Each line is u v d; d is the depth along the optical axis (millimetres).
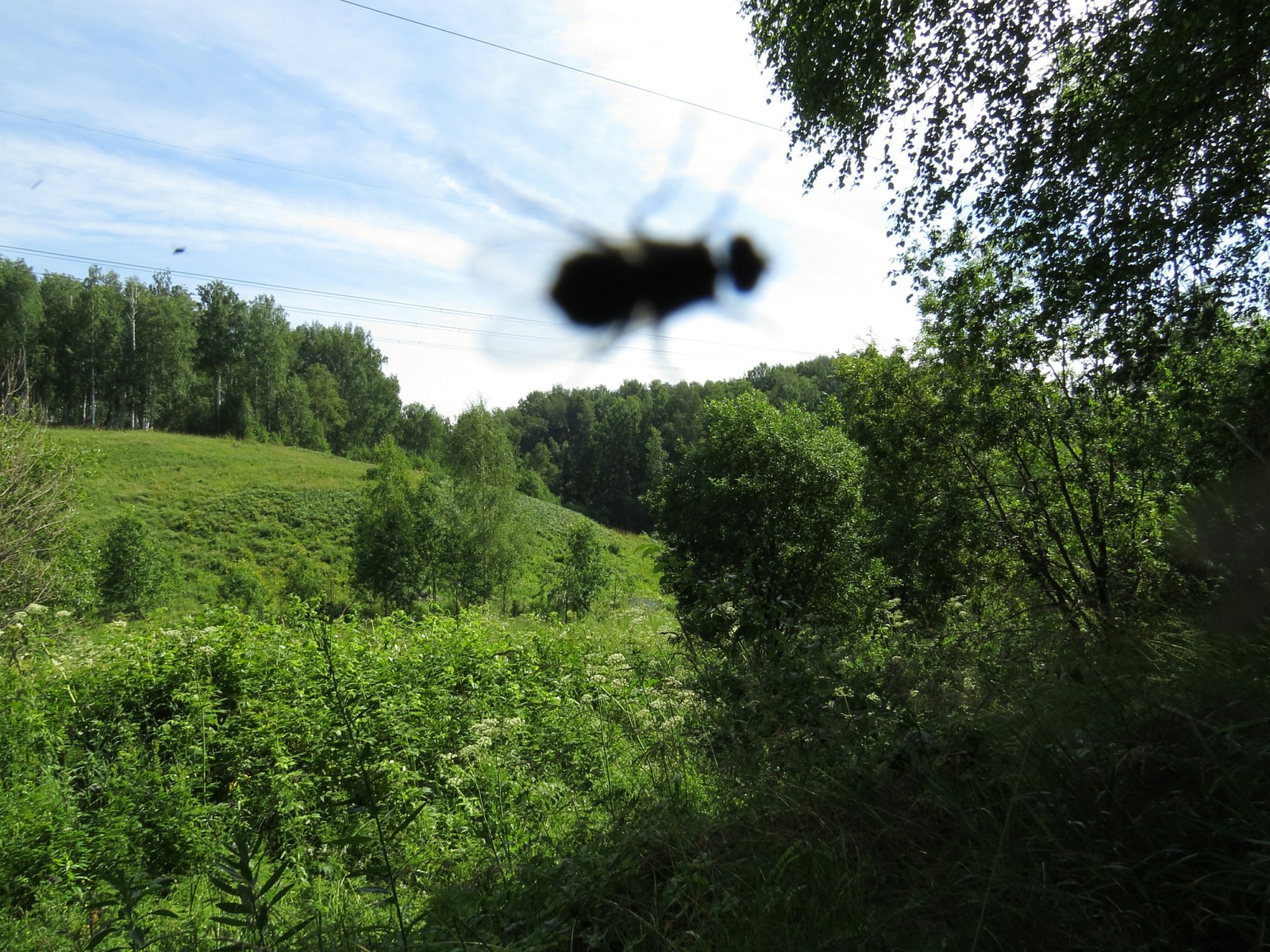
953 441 11969
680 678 5238
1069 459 11352
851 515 15711
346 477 57781
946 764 2895
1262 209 6957
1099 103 7535
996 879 2135
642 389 47781
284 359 86938
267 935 3180
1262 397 5910
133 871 5203
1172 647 3158
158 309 77812
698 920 2479
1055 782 2459
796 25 8797
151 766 6828
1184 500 3639
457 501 38812
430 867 4547
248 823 6250
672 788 3619
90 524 40844
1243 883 1916
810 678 3904
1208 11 5828
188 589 35094
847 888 2352
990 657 3850
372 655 9227
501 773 5754
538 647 10383
